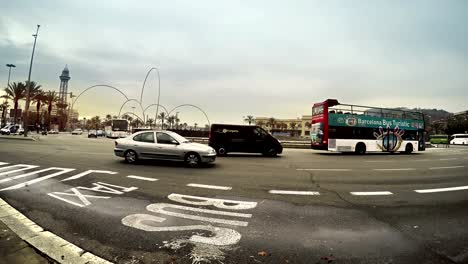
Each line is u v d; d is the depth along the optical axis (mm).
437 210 5469
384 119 21578
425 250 3572
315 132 20516
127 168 9664
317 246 3625
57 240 3510
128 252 3330
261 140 16969
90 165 10102
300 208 5379
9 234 3598
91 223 4262
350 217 4887
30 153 13367
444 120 87938
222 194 6328
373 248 3600
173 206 5262
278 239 3826
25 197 5660
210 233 3977
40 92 50656
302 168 11477
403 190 7375
